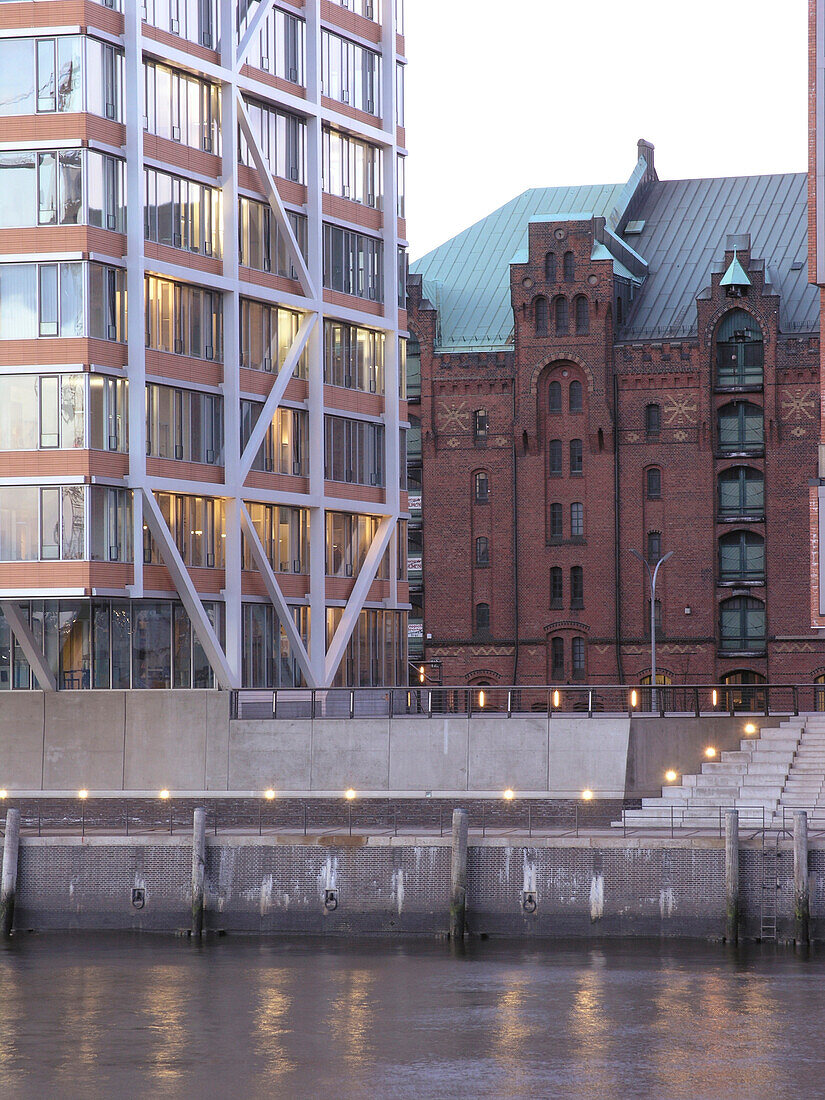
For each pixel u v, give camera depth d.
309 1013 46.47
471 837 57.34
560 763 63.59
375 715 68.12
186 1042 43.78
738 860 54.75
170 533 67.81
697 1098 39.03
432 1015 46.12
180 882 58.41
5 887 58.66
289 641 73.56
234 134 71.06
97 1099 39.16
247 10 72.62
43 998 48.50
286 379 73.25
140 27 67.06
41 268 65.31
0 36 65.62
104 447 65.44
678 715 65.94
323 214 76.25
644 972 50.75
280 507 73.69
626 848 55.97
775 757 65.00
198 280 69.12
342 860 57.69
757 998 47.38
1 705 67.25
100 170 65.75
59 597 64.75
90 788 66.31
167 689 67.44
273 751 65.50
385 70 80.62
